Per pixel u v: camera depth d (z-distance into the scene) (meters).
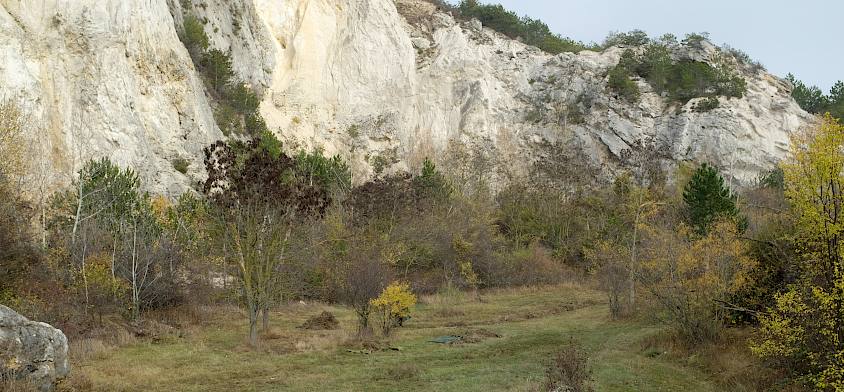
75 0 37.66
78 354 16.20
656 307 20.73
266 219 20.38
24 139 26.25
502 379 14.85
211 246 28.72
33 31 35.28
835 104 97.25
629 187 53.16
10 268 19.45
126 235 23.61
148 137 41.06
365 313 22.38
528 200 60.31
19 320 12.31
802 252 14.05
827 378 11.93
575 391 12.41
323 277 32.66
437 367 16.73
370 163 67.88
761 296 17.48
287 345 19.47
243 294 24.91
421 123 77.69
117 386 13.59
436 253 41.69
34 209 23.81
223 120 52.34
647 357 18.11
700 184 33.72
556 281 43.28
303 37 71.38
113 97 38.06
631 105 84.12
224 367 16.16
